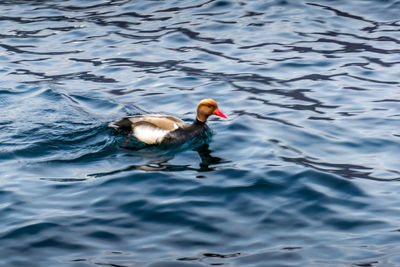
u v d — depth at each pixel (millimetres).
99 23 22922
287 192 11203
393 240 9531
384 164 12406
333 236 9734
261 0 24422
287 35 21125
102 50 20438
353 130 14234
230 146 13562
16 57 19938
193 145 13711
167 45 20688
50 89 17172
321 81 17531
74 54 20188
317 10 23234
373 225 10031
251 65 18859
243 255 9219
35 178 11961
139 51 20219
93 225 10148
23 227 10031
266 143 13562
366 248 9336
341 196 11016
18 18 23703
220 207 10742
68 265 8969
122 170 12320
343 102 16031
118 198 11094
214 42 20766
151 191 11359
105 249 9438
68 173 12242
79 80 18078
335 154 12969
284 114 15336
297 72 18266
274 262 9016
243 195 11133
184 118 15414
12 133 14141
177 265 8945
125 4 24969
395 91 16594
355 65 18531
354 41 20438
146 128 13836
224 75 18188
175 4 24688
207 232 9930
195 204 10844
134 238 9766
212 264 8969
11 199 11039
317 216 10375
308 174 11844
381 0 23734
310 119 14969
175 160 12867
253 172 12031
